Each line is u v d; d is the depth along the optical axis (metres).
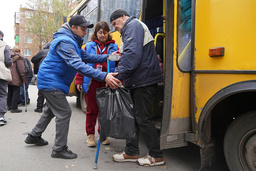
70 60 2.55
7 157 2.89
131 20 2.52
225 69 2.07
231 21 2.02
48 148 3.23
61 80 2.82
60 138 2.84
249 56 1.89
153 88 2.57
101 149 3.26
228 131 2.18
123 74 2.39
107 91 2.51
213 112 2.40
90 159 2.88
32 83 16.20
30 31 33.38
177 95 2.39
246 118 2.04
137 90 2.54
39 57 5.29
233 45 2.00
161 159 2.70
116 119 2.44
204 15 2.27
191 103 2.42
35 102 7.68
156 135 2.63
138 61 2.38
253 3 1.87
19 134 3.88
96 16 4.95
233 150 2.14
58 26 32.47
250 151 2.02
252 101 2.22
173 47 2.34
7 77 4.44
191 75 2.41
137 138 2.76
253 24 1.87
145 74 2.48
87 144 3.45
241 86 1.93
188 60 2.45
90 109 3.26
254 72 1.86
